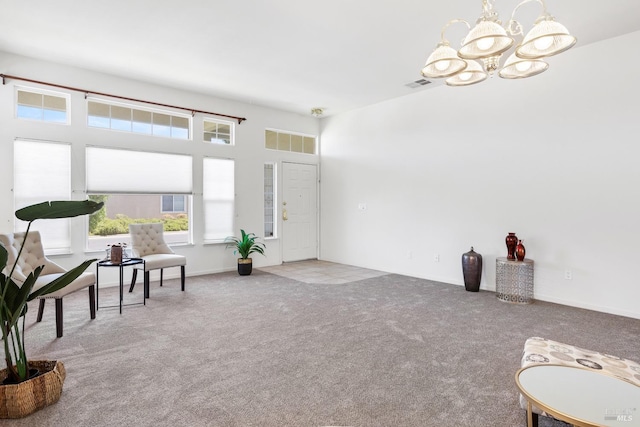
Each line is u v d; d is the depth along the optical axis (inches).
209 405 80.4
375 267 245.0
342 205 267.9
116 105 194.7
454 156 202.1
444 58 93.7
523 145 174.7
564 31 78.9
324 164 282.0
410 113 223.3
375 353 108.7
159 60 170.2
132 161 197.6
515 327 131.7
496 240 185.6
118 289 185.9
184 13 127.6
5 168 161.9
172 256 178.4
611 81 148.3
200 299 167.3
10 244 125.6
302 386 89.0
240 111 240.5
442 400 83.1
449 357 106.0
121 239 221.5
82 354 106.5
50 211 78.4
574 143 158.6
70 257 178.7
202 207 224.7
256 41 149.7
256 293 179.2
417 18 131.1
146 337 120.0
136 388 87.4
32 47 156.6
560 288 163.3
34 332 123.7
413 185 222.5
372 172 246.5
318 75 189.9
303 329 128.8
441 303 162.9
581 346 115.0
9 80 162.9
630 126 144.0
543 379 65.0
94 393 84.9
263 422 74.3
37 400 76.9
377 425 73.8
